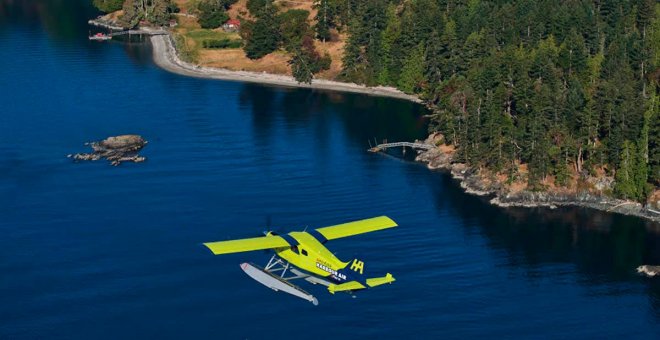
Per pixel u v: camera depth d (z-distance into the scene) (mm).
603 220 169375
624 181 173375
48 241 158500
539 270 150625
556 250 157750
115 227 164000
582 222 168750
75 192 180125
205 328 131750
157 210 171500
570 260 154250
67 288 142500
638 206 172375
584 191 176500
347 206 175250
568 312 137875
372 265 150875
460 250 157125
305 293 114250
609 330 133250
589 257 155375
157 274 147000
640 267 151000
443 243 159625
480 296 141875
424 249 157250
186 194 179375
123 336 129875
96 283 144125
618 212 172000
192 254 153875
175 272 147625
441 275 148000
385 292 142125
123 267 149125
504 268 150750
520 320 135500
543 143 176750
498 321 135000
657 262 153750
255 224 166000
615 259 154750
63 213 170125
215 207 173250
